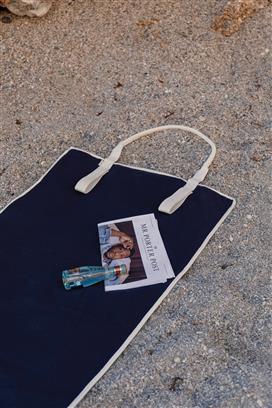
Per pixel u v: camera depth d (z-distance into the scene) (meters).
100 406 2.51
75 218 3.04
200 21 3.93
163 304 2.77
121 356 2.62
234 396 2.52
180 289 2.81
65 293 2.78
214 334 2.69
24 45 3.80
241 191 3.16
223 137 3.38
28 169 3.26
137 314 2.72
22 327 2.68
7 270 2.86
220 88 3.60
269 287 2.83
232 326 2.71
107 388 2.54
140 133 3.38
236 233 3.00
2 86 3.62
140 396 2.53
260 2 3.99
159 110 3.50
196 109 3.50
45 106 3.53
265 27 3.90
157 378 2.57
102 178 3.18
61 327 2.69
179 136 3.38
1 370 2.57
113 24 3.91
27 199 3.11
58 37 3.84
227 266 2.89
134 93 3.58
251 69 3.69
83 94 3.58
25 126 3.44
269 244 2.97
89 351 2.62
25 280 2.82
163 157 3.30
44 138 3.39
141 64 3.71
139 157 3.30
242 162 3.27
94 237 2.97
